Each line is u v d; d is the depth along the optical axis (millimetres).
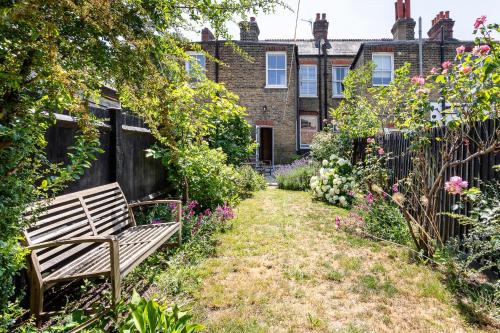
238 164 9742
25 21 1226
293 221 5488
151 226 3906
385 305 2725
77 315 2254
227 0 2111
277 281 3158
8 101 1530
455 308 2664
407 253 3867
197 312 2592
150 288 3014
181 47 2363
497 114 2977
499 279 2828
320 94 15500
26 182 1841
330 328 2381
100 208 3486
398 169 6023
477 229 2852
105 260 2678
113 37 1556
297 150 15180
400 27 14680
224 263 3604
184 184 5789
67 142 3229
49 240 2559
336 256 3799
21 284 2447
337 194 7137
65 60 1658
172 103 2072
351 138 9086
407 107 4180
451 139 3709
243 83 14086
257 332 2311
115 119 4164
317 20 16156
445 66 3324
